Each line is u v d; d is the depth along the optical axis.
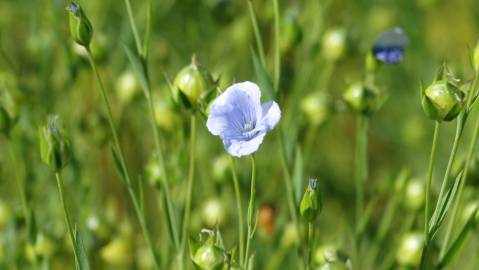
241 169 0.58
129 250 0.54
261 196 0.58
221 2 0.61
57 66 0.63
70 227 0.46
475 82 0.44
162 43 0.64
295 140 0.54
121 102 0.58
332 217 0.64
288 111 0.60
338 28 0.58
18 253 0.53
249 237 0.45
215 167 0.55
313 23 0.64
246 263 0.45
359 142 0.52
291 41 0.56
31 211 0.50
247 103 0.44
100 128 0.58
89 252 0.54
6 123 0.50
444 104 0.44
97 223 0.53
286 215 0.57
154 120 0.48
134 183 0.63
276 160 0.60
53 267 0.55
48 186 0.60
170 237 0.49
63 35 0.61
